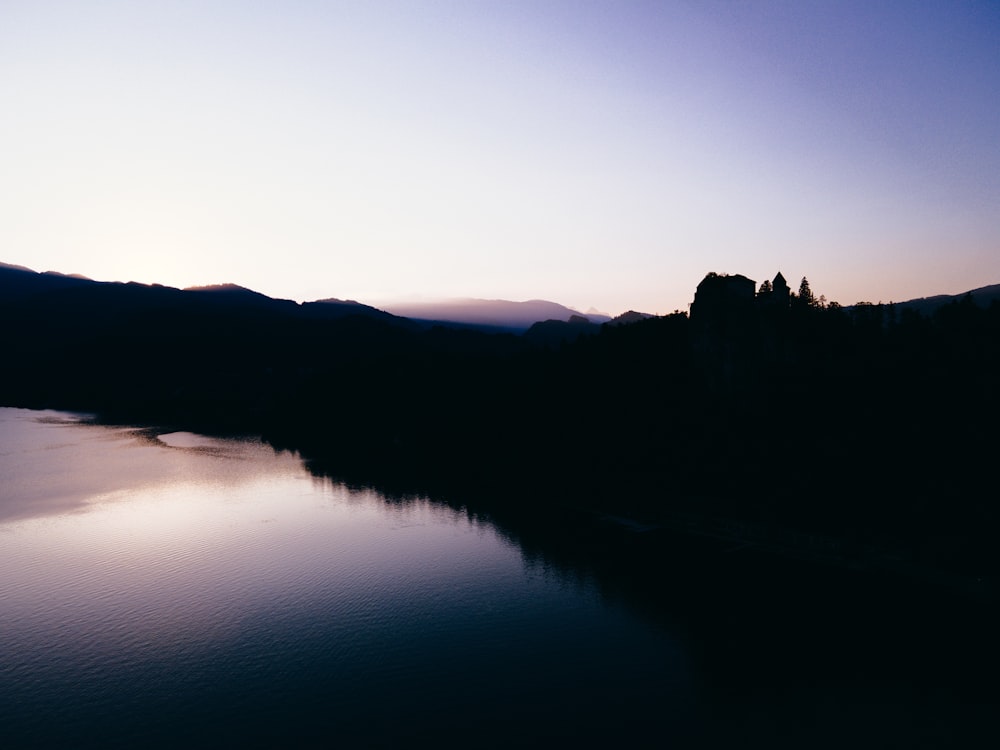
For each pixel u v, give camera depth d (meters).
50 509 115.81
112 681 56.19
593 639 64.31
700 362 140.50
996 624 65.50
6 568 84.75
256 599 75.12
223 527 105.88
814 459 108.56
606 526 107.12
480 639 64.62
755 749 45.94
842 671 57.03
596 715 50.75
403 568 86.25
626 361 182.25
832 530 91.56
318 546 95.88
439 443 191.12
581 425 158.00
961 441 96.25
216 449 195.88
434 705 52.34
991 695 52.59
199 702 52.84
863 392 118.38
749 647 61.97
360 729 49.00
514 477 147.75
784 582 78.75
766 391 131.38
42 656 60.72
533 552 93.00
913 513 88.75
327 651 62.19
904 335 138.12
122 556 90.31
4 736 47.94
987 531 80.69
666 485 121.19
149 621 68.88
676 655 60.59
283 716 50.78
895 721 49.22
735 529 99.25
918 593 73.56
